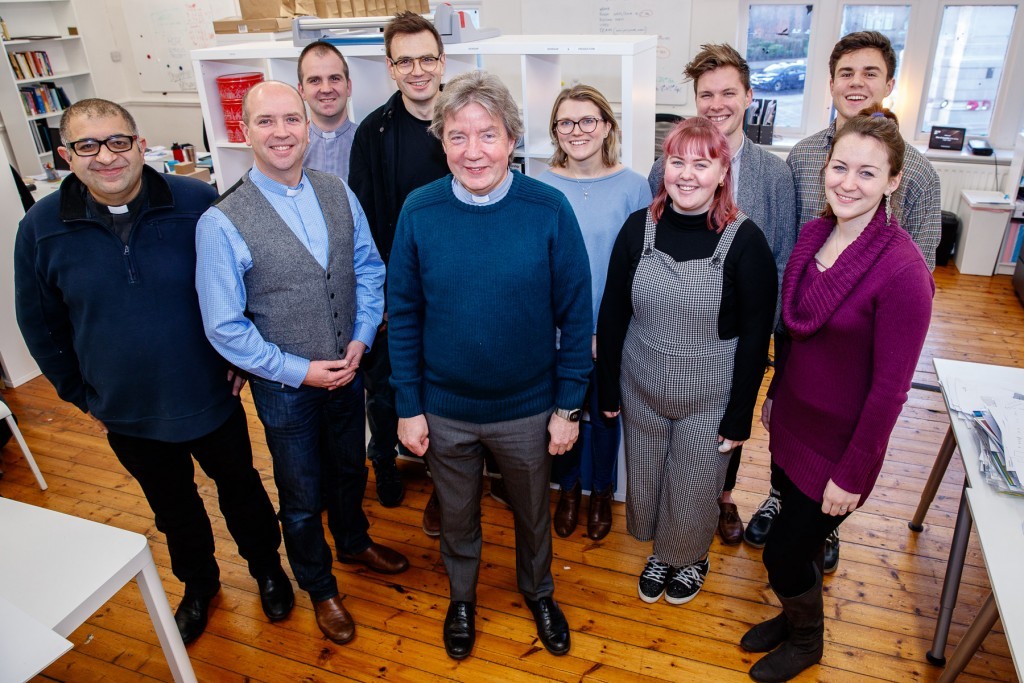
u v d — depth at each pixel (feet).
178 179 5.88
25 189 11.98
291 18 10.11
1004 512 5.03
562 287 5.68
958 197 16.01
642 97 8.11
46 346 5.96
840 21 16.46
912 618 7.02
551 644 6.72
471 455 6.15
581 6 16.66
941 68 16.33
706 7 15.83
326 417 6.81
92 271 5.53
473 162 5.06
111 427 6.03
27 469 10.02
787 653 6.33
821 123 17.43
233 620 7.27
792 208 7.13
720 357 6.15
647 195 7.16
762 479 9.20
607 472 8.05
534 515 6.36
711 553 7.97
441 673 6.60
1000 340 12.63
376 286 6.74
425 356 5.91
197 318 5.95
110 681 6.66
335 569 7.92
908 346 4.80
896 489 8.94
